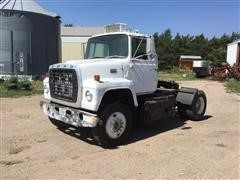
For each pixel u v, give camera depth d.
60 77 6.31
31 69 20.70
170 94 8.08
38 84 17.31
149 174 4.68
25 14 20.23
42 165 5.07
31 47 20.64
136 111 7.06
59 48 23.45
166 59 63.38
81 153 5.71
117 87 6.05
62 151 5.82
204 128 7.84
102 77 6.16
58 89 6.41
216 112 10.36
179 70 51.94
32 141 6.45
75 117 5.89
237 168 4.94
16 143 6.29
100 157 5.48
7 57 19.91
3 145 6.13
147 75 7.25
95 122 5.55
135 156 5.53
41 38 21.28
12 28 19.89
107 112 5.91
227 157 5.48
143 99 7.16
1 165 5.06
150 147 6.10
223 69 30.39
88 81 5.84
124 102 6.61
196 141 6.55
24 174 4.69
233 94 16.09
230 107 11.43
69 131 7.31
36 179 4.50
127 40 6.77
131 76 6.80
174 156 5.52
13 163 5.16
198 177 4.57
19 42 20.16
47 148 5.99
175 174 4.68
